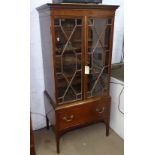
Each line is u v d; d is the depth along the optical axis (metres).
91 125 2.13
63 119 1.62
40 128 2.08
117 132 1.97
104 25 1.53
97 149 1.76
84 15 1.39
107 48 1.63
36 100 1.95
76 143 1.85
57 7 1.27
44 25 1.51
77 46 1.48
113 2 1.98
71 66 1.52
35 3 1.62
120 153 1.71
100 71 1.68
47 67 1.66
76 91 1.63
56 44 1.40
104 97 1.76
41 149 1.77
